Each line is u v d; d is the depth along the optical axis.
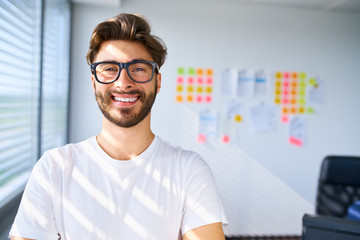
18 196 1.31
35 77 1.50
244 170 2.66
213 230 0.74
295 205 2.71
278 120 2.67
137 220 0.76
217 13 2.55
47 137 1.83
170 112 2.55
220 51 2.57
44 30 1.58
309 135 2.71
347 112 2.74
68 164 0.80
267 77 2.63
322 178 1.79
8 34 1.17
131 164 0.81
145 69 0.81
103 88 0.79
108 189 0.78
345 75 2.72
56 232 0.76
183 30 2.52
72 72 2.39
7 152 1.20
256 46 2.61
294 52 2.65
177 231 0.78
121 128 0.81
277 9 2.61
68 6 2.28
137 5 2.46
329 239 0.87
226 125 2.62
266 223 2.69
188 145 2.59
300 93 2.68
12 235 0.73
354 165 1.76
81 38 2.39
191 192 0.79
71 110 2.40
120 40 0.80
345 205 1.74
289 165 2.70
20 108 1.32
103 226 0.75
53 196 0.76
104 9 2.41
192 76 2.55
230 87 2.60
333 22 2.68
